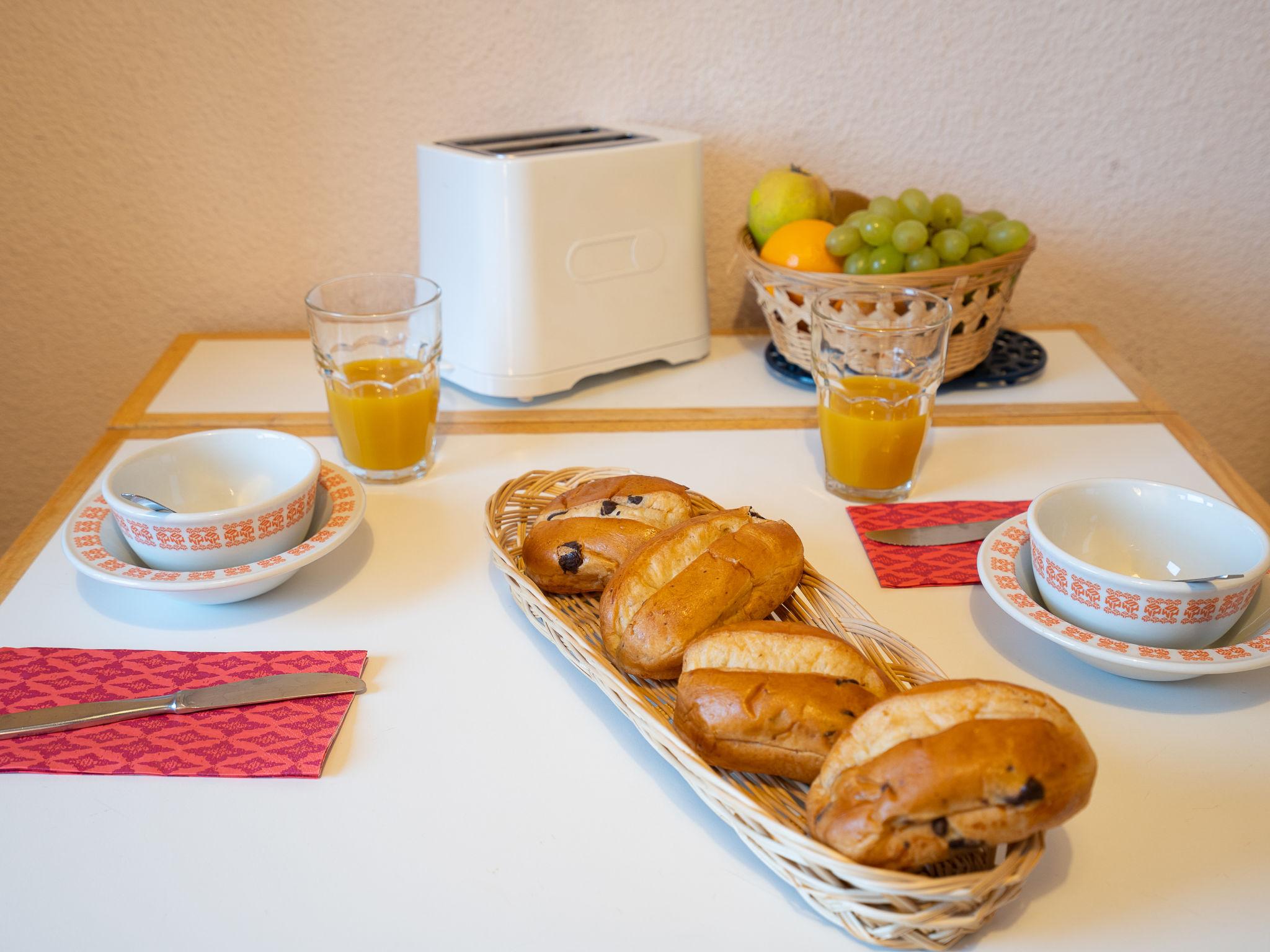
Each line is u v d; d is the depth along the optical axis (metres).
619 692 0.54
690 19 1.09
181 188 1.13
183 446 0.75
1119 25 1.10
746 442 0.93
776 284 0.96
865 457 0.81
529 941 0.46
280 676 0.61
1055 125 1.15
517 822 0.52
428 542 0.78
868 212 0.94
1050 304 1.26
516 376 0.97
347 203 1.16
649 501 0.70
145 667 0.62
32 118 1.08
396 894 0.48
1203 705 0.60
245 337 1.19
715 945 0.46
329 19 1.06
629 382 1.07
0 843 0.50
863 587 0.72
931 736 0.44
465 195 0.93
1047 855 0.50
